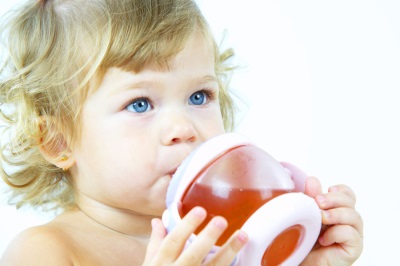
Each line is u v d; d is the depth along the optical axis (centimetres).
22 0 165
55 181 147
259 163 90
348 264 107
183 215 90
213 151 91
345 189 109
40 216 170
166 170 112
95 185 120
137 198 115
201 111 118
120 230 124
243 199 87
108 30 119
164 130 112
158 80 114
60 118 126
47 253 112
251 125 203
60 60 128
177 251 85
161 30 118
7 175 148
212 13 201
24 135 138
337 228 104
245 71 195
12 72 146
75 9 129
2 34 150
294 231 89
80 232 121
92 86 118
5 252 115
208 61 121
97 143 117
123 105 115
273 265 90
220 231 83
